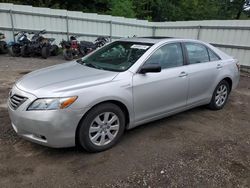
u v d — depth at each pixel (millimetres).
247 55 10172
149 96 3715
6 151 3291
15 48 11352
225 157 3352
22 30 12445
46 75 3541
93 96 3107
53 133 2920
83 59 4375
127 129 3689
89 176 2846
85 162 3113
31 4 18922
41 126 2898
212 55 4953
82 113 3045
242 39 10281
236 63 5418
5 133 3758
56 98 2924
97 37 14445
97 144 3309
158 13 25297
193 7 24641
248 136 4035
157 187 2707
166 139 3797
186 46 4453
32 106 2957
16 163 3041
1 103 5012
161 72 3881
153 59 3857
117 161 3158
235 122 4617
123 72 3520
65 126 2953
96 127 3268
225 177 2928
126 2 20328
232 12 32125
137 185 2725
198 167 3094
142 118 3754
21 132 3133
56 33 13367
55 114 2883
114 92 3291
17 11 12062
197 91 4551
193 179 2863
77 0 21500
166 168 3043
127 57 3896
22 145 3453
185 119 4637
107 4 22062
